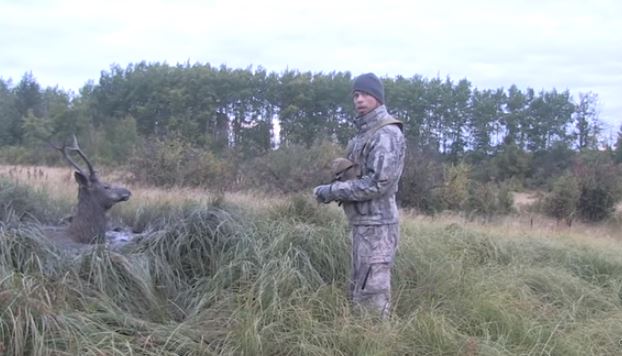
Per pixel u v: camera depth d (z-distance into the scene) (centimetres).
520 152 4088
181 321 447
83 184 581
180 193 1095
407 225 759
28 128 3681
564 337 446
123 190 602
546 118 5978
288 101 5128
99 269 449
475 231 814
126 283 465
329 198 436
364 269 437
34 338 332
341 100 5125
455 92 5800
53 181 1068
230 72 5175
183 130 4441
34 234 483
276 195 1366
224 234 557
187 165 1656
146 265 490
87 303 412
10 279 376
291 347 391
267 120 5159
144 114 5053
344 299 451
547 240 848
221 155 2014
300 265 527
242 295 449
